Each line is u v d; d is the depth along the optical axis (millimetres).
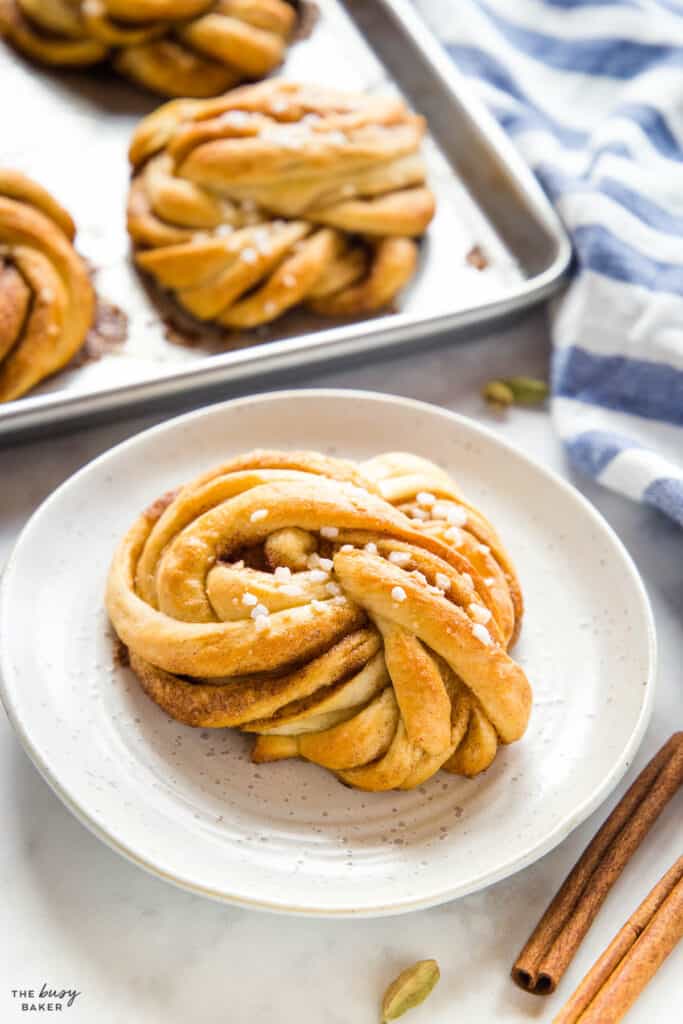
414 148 796
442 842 636
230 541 657
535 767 657
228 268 761
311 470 669
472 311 761
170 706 649
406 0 882
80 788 630
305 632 639
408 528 654
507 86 846
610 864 641
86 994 618
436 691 638
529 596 699
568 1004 614
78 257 759
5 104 834
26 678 655
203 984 622
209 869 620
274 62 847
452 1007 622
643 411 752
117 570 669
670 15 846
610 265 766
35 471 736
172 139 784
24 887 634
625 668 677
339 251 783
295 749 648
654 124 812
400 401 730
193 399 744
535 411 773
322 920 634
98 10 820
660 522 741
